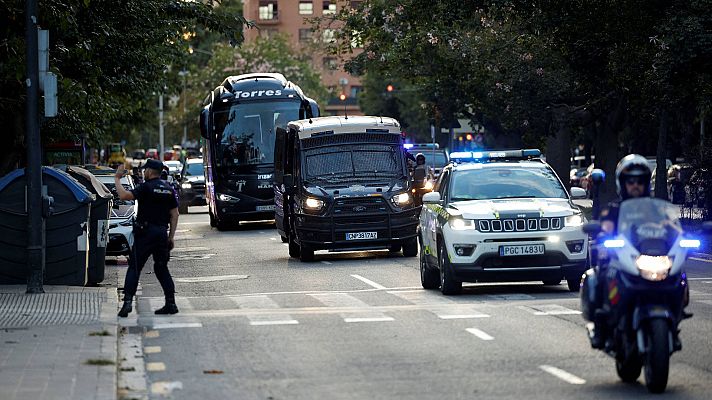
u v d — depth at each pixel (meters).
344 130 75.69
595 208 49.94
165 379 30.31
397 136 76.31
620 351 28.53
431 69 123.38
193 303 49.31
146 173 44.69
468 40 116.31
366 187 73.69
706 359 32.09
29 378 29.11
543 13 88.25
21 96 68.38
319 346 35.81
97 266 58.72
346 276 61.59
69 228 55.41
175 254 82.12
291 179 75.56
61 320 41.34
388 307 45.91
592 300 29.23
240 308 47.06
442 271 50.16
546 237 48.72
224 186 109.81
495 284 55.00
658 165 103.50
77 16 73.31
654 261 27.45
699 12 77.00
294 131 76.94
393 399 27.22
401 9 116.19
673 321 27.28
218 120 110.62
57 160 107.44
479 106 127.88
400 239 73.62
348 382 29.58
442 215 50.56
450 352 34.12
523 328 38.78
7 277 55.19
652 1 82.12
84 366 31.00
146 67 90.31
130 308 43.91
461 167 53.03
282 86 111.94
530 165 53.41
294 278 61.19
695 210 89.44
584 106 116.19
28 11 49.69
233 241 95.62
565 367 31.20
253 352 34.84
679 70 79.00
